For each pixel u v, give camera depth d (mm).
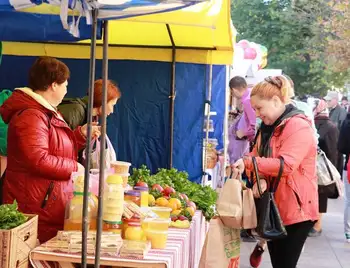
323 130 10172
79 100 5750
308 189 5078
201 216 5820
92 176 4176
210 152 8398
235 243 5031
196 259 5395
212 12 4863
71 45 7777
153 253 3924
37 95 4223
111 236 3869
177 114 7891
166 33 7531
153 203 5098
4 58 7758
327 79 30203
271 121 5203
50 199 4207
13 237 3484
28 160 4086
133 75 7867
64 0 3234
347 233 9477
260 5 30812
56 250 3760
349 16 24797
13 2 3477
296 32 29688
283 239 5148
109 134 7918
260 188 4996
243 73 12367
